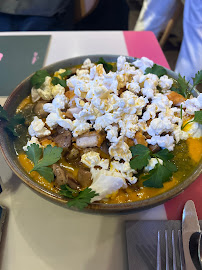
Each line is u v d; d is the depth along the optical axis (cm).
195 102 93
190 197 81
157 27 226
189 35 163
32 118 96
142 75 100
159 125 84
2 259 67
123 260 68
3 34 156
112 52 146
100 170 76
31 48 146
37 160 77
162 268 63
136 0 326
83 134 85
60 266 66
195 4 156
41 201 79
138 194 75
